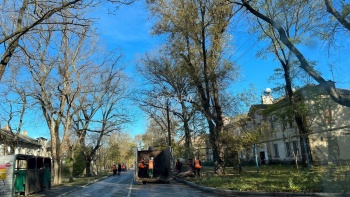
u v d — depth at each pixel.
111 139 83.88
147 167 28.42
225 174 25.75
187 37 25.02
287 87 27.09
